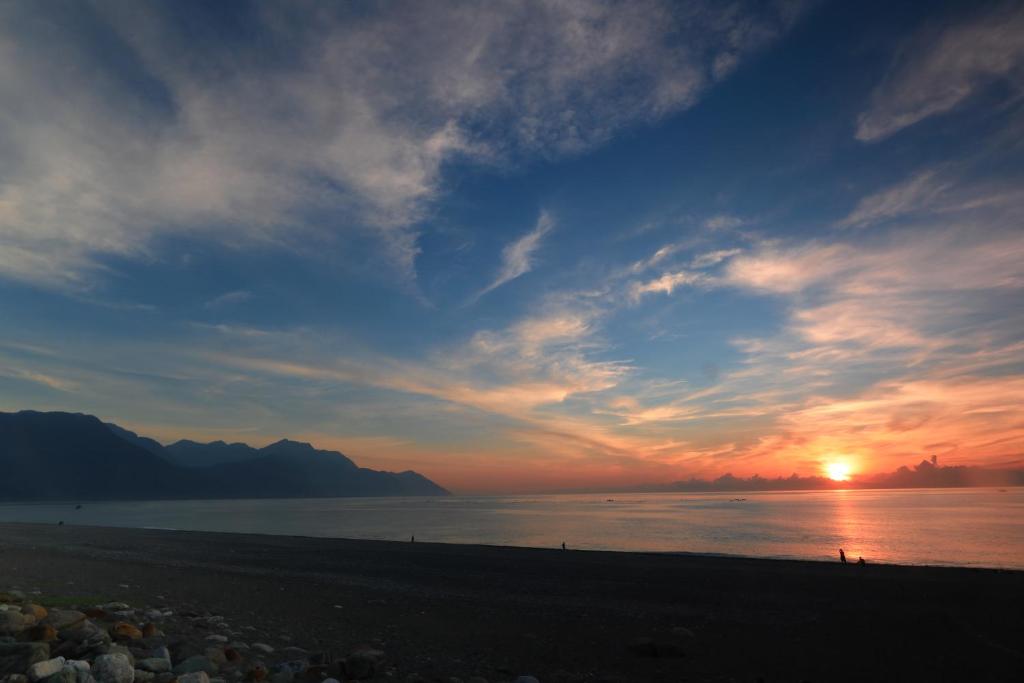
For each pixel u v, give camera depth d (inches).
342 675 394.6
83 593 723.4
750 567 1187.3
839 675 474.3
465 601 826.2
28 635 374.6
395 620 676.1
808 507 6569.9
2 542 1616.6
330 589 914.7
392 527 3577.8
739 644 579.8
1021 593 866.1
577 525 3604.8
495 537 2659.9
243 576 1041.5
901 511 5206.7
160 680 325.7
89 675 310.5
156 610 589.3
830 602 821.9
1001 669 490.3
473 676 440.1
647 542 2338.8
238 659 401.4
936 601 816.9
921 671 485.4
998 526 3166.8
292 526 3762.3
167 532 2182.6
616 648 558.6
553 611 756.6
